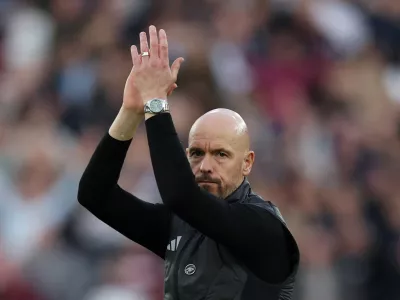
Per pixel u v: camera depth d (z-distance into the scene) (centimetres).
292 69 5144
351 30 5400
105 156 1889
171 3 5341
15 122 4619
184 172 1728
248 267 1781
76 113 4678
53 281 3841
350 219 4097
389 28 5522
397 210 4197
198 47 4753
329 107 5022
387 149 4675
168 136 1752
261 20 5359
